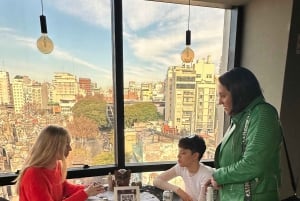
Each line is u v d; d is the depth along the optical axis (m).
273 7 1.94
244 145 1.14
